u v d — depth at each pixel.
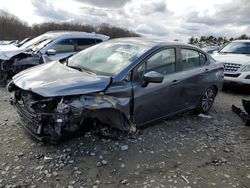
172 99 4.99
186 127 5.28
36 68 4.55
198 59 5.73
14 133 4.40
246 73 8.32
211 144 4.63
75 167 3.58
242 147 4.64
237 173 3.81
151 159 3.94
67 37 8.55
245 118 5.77
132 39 5.28
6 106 5.82
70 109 3.60
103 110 3.88
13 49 7.91
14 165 3.54
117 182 3.36
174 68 5.03
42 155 3.79
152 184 3.38
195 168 3.83
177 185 3.40
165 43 4.97
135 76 4.27
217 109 6.74
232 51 9.88
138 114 4.42
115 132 4.31
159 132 4.87
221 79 6.37
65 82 3.77
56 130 3.62
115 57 4.62
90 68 4.52
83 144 4.11
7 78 7.71
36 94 3.80
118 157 3.90
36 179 3.30
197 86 5.59
